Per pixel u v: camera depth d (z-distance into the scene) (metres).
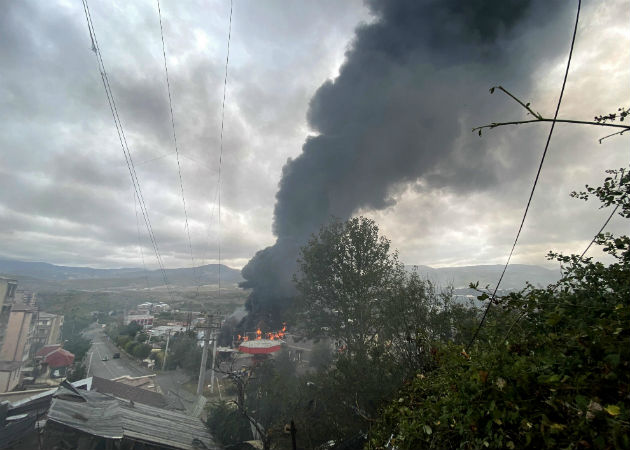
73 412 15.38
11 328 46.34
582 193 5.30
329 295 22.00
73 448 14.49
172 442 15.92
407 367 11.66
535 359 2.59
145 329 87.75
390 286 16.09
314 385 16.44
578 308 3.19
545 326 3.37
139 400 29.52
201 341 59.41
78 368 45.47
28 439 16.27
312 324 22.95
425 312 12.31
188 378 46.50
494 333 4.29
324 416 14.79
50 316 66.31
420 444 3.25
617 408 1.76
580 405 1.97
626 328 2.15
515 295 3.59
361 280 20.53
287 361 29.14
